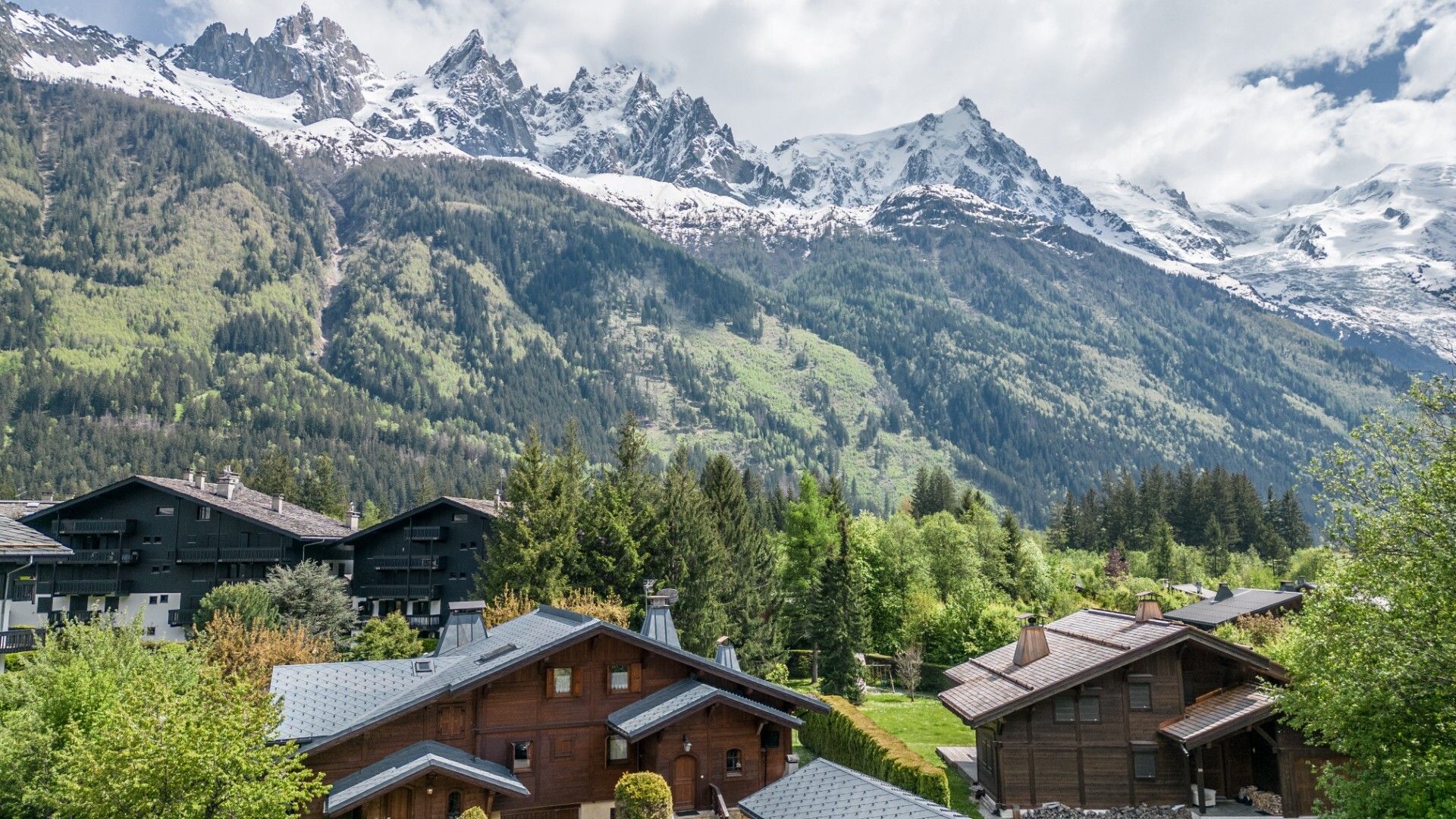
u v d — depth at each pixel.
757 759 35.38
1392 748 29.09
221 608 57.88
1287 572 134.38
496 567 62.97
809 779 28.45
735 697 34.56
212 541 78.00
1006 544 107.00
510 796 33.34
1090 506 166.38
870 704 67.19
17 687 33.16
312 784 27.30
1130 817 38.56
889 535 97.06
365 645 54.09
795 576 90.56
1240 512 152.25
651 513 66.81
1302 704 32.34
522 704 34.12
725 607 68.50
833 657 67.56
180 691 32.97
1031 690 39.44
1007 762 39.53
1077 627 47.91
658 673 36.09
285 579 63.62
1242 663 40.69
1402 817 27.72
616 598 61.56
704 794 34.41
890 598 89.00
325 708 33.41
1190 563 132.62
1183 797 39.28
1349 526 31.73
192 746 24.11
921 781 36.00
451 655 39.22
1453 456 29.72
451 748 32.47
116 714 24.88
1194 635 39.66
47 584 77.81
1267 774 40.09
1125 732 39.75
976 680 45.34
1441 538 29.53
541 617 40.47
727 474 82.19
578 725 34.75
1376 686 28.39
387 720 31.59
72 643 35.56
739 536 78.88
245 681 27.61
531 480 64.69
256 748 26.19
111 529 77.50
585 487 75.19
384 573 79.38
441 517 78.88
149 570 78.44
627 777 31.02
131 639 36.53
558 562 61.69
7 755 29.02
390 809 30.70
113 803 23.48
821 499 95.38
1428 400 31.30
